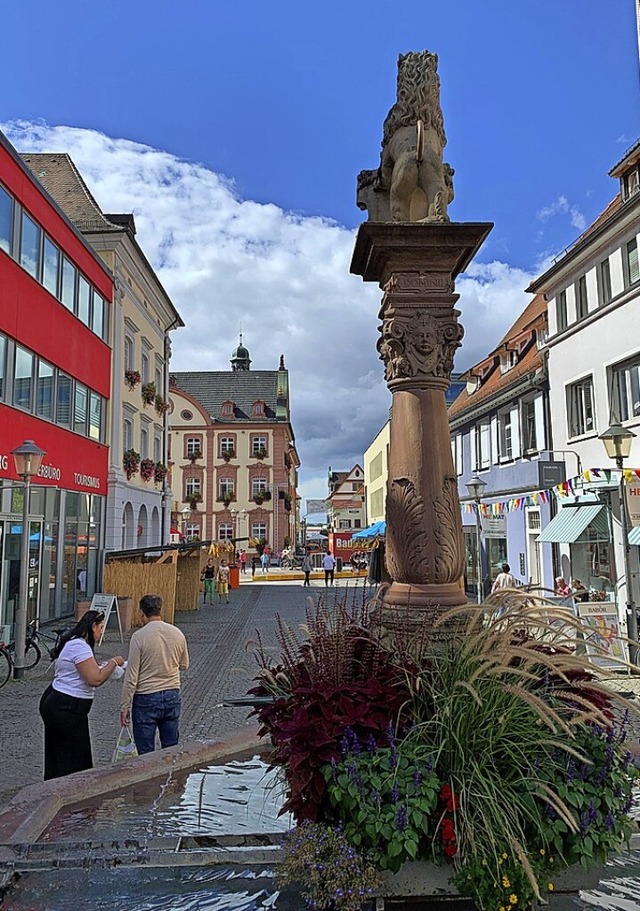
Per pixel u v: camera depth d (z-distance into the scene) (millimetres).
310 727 2723
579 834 2570
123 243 25719
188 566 24562
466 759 2645
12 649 11914
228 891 2869
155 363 32906
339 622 3215
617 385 16703
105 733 7961
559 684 2902
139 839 3297
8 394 16438
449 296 4656
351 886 2479
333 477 118000
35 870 3021
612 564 16031
